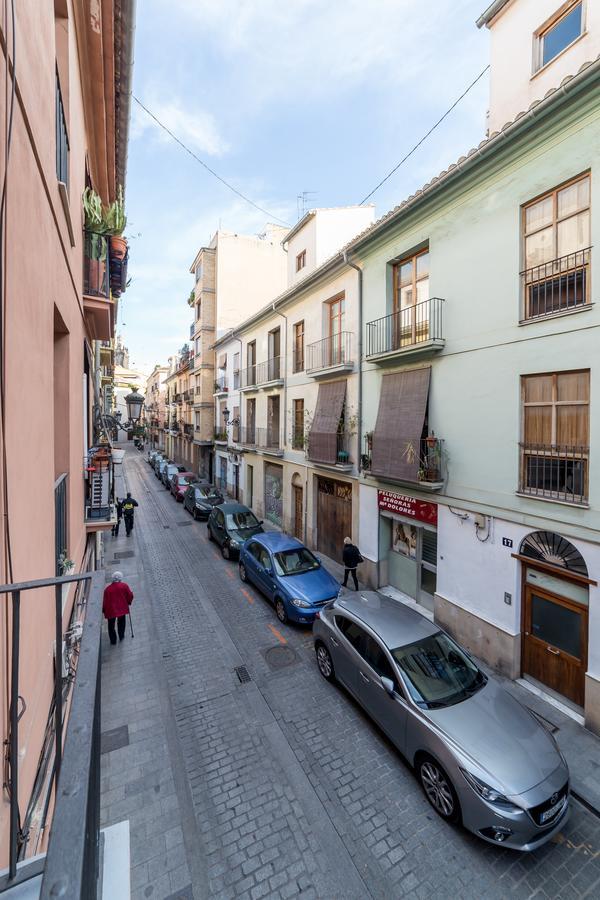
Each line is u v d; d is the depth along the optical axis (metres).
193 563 12.88
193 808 4.77
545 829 4.15
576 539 6.08
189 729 5.98
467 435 7.83
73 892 0.86
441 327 8.38
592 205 5.84
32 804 2.31
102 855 1.54
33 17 2.61
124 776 5.19
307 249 15.07
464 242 7.83
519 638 7.02
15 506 2.12
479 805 4.14
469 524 7.80
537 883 4.01
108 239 7.29
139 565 12.67
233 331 21.22
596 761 5.39
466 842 4.37
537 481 6.69
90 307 7.02
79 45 5.67
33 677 2.42
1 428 1.84
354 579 10.69
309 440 13.12
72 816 1.00
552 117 6.15
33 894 1.45
